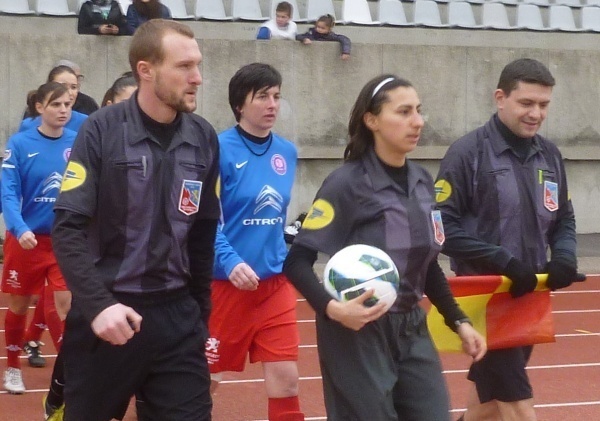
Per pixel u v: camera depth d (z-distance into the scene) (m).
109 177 4.50
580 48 21.95
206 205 4.80
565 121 20.23
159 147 4.58
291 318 6.58
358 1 21.19
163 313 4.63
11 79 16.97
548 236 5.96
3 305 13.12
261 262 6.50
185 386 4.66
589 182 20.64
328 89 18.66
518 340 5.79
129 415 8.03
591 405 8.80
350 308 4.41
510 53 19.69
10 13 18.55
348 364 4.61
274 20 18.86
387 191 4.70
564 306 13.97
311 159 18.77
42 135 8.47
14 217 8.16
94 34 17.28
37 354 9.80
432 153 19.33
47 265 8.45
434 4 21.70
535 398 9.01
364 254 4.50
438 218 4.82
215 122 18.00
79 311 4.64
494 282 5.70
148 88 4.54
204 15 20.02
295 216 18.77
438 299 5.07
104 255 4.57
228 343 6.55
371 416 4.56
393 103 4.66
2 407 8.32
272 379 6.50
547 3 23.66
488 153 5.77
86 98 10.62
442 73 19.33
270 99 6.54
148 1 17.41
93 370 4.63
